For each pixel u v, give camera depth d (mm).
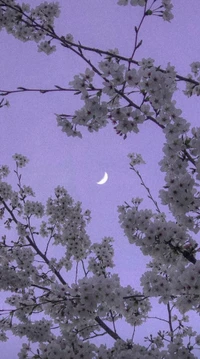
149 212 5012
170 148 4289
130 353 6188
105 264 7961
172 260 4918
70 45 4441
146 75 3938
